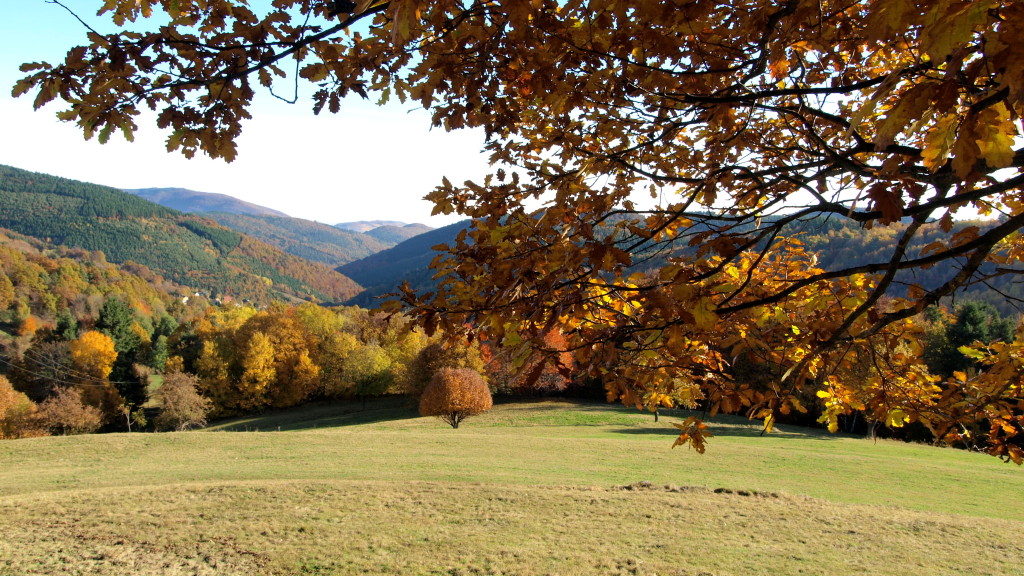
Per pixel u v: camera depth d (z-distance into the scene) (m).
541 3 2.08
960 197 1.88
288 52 2.29
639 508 14.81
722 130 3.19
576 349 2.41
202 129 2.36
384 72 2.57
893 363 3.61
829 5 2.23
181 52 2.18
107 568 10.77
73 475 20.09
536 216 2.49
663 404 3.48
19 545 11.74
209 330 62.78
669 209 2.81
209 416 54.34
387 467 20.89
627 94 2.73
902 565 10.97
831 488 18.27
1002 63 1.09
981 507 16.34
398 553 11.64
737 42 2.45
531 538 12.53
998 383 3.31
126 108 2.24
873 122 2.31
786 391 3.10
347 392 55.84
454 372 38.50
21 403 43.84
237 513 14.04
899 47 2.49
